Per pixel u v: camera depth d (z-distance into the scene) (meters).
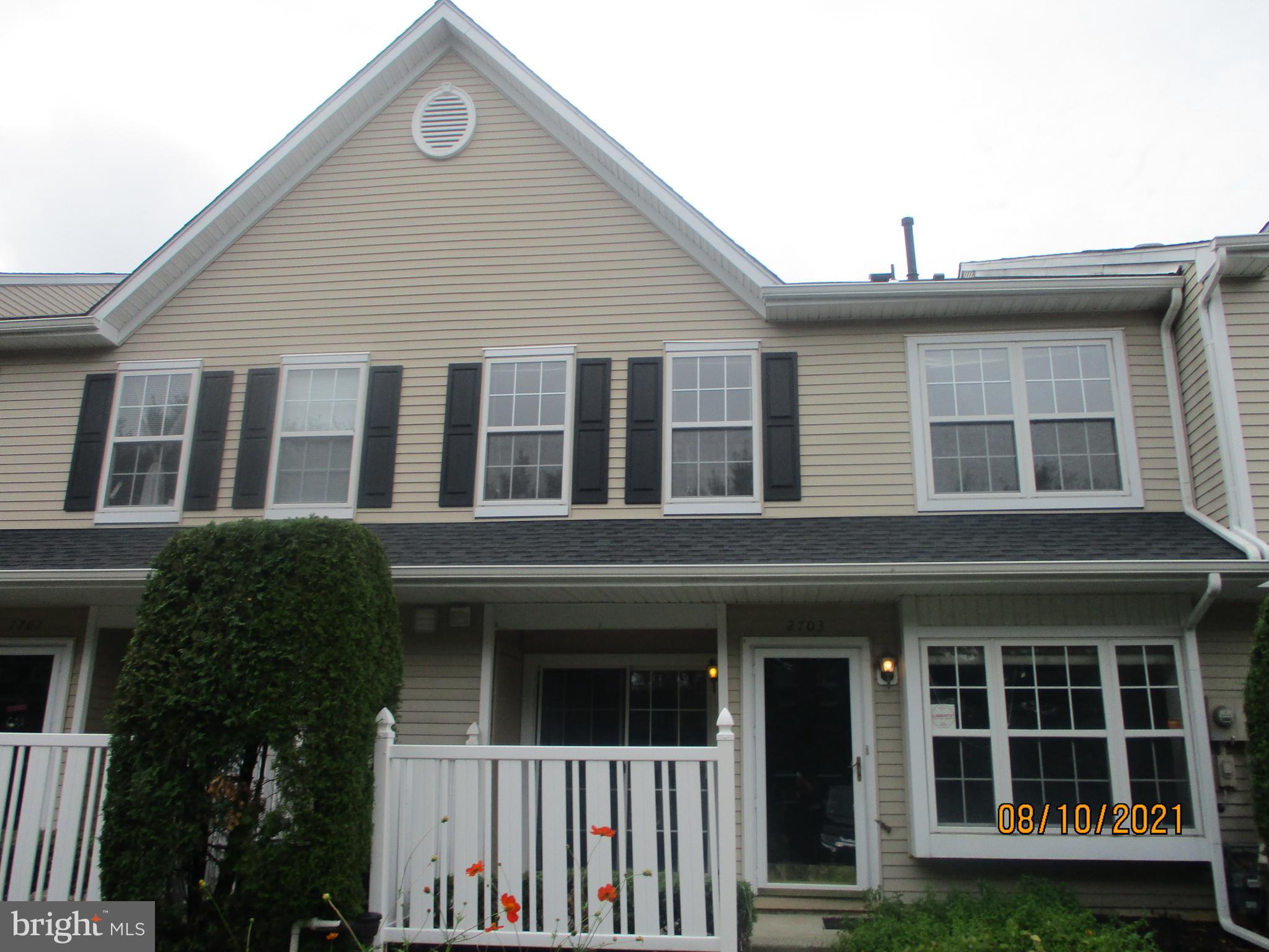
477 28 10.08
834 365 9.03
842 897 7.53
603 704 9.57
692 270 9.42
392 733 5.80
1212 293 7.98
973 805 7.33
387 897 5.55
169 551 5.67
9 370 10.20
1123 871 7.30
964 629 7.68
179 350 9.95
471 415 9.34
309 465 9.45
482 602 8.56
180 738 5.28
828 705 8.02
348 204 10.12
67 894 5.61
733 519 8.71
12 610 9.35
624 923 5.29
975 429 8.75
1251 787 6.57
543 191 9.85
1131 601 7.55
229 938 5.08
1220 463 7.79
